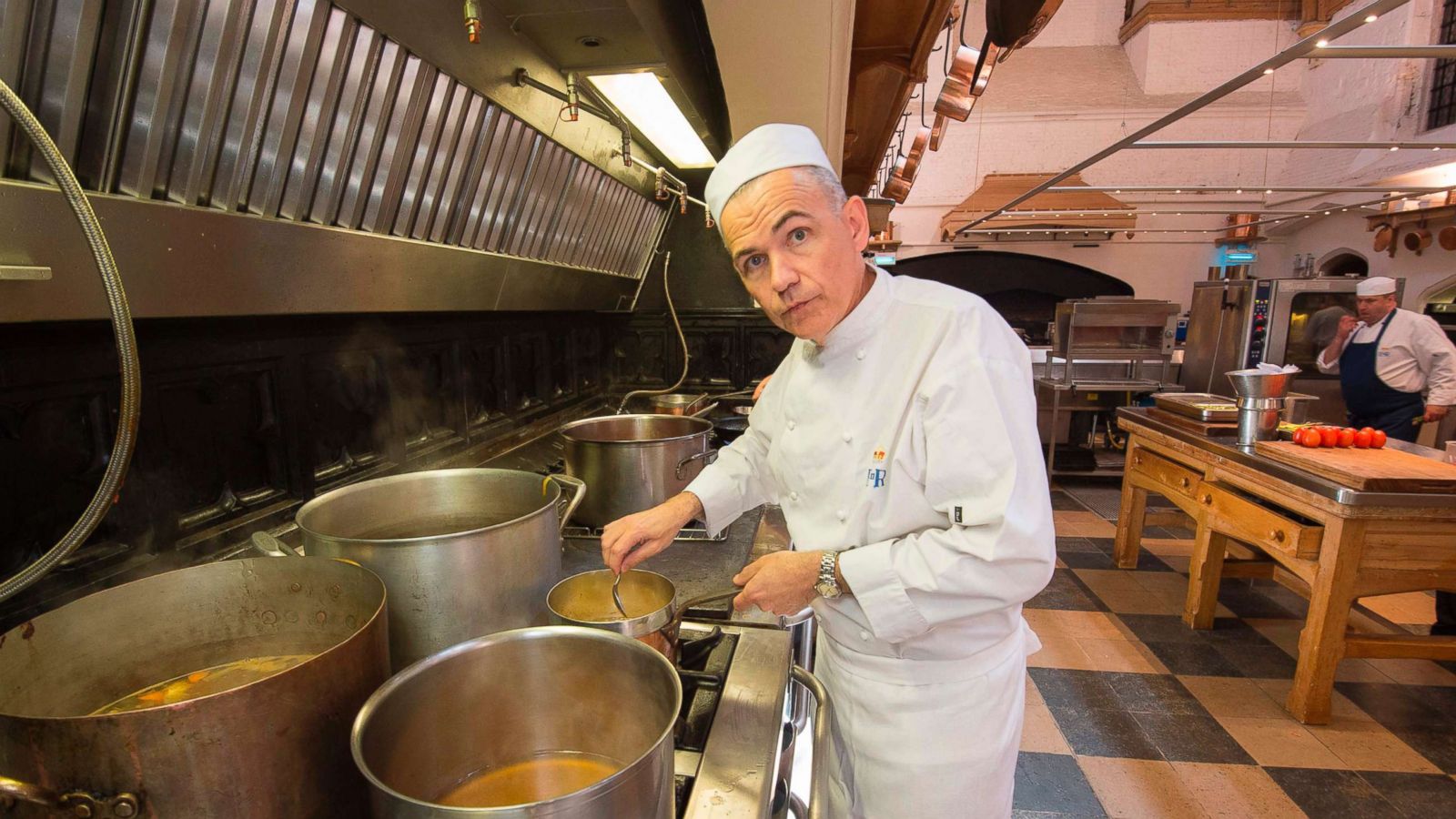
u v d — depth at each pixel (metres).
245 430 1.29
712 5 1.61
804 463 1.09
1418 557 2.19
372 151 1.26
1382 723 2.36
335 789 0.61
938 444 0.91
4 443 0.89
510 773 0.74
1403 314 4.07
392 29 1.09
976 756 1.08
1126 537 3.78
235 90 0.95
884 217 4.12
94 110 0.81
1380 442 2.56
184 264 0.93
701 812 0.69
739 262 0.92
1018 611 1.16
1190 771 2.13
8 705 0.61
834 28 1.74
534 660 0.74
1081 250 9.99
